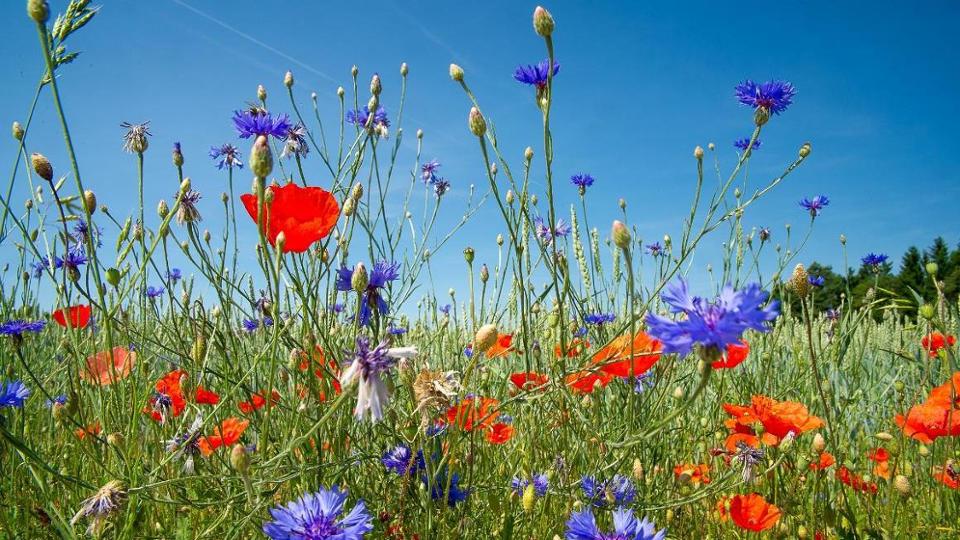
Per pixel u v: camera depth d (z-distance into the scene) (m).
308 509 0.40
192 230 0.60
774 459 0.62
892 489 0.61
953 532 0.60
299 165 0.66
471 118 0.54
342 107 0.72
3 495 0.55
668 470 0.64
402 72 0.76
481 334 0.47
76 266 0.63
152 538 0.49
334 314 0.61
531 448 0.65
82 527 0.50
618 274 0.79
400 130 0.76
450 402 0.47
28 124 0.54
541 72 0.55
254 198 0.50
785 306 0.92
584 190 0.86
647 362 0.55
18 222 0.55
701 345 0.37
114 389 0.54
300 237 0.49
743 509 0.56
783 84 0.62
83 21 0.53
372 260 0.69
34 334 0.80
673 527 0.62
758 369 0.88
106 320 0.48
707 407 0.80
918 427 0.61
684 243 0.66
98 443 0.56
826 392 0.79
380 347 0.40
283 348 0.68
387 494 0.56
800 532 0.58
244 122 0.60
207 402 0.63
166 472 0.54
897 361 0.96
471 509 0.58
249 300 0.65
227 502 0.47
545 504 0.55
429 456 0.49
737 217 0.80
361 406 0.40
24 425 0.61
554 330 0.59
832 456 0.64
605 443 0.57
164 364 0.78
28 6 0.43
